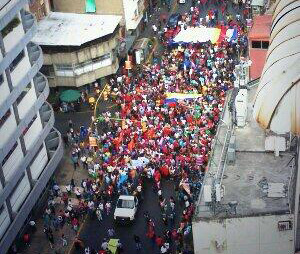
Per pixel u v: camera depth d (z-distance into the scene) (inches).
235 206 1715.1
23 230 2394.2
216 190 1717.5
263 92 1760.6
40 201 2509.8
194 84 3100.4
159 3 4072.3
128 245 2310.5
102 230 2390.5
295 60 1732.3
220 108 2847.0
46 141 2556.6
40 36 3144.7
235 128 2038.6
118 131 2819.9
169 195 2492.6
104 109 3078.2
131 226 2388.0
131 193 2522.1
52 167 2539.4
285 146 1908.2
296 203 1711.4
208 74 3164.4
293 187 1770.4
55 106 3129.9
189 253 2160.4
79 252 2314.2
